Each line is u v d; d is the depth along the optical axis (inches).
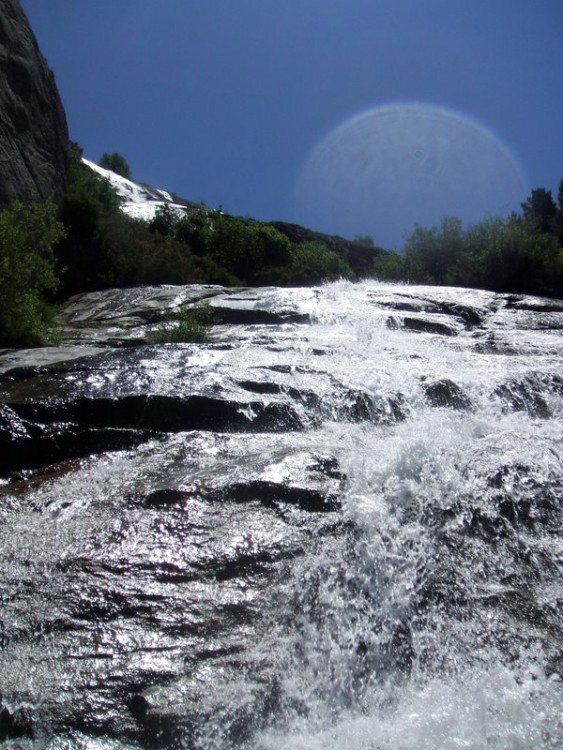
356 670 105.5
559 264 717.9
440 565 128.0
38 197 508.7
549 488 152.8
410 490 148.3
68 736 91.5
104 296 485.7
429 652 108.9
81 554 129.3
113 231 599.8
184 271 621.9
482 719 95.8
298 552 128.8
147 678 101.0
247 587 120.4
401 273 810.2
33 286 348.8
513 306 446.0
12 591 118.9
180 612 114.3
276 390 209.0
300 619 114.0
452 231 821.2
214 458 169.6
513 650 109.2
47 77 585.0
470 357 271.1
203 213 903.7
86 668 102.3
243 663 104.3
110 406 194.1
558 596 123.2
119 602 116.2
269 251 854.5
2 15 524.7
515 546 135.0
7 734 91.4
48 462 181.3
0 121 491.5
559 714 96.5
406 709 98.9
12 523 142.3
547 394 230.1
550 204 1160.2
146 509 144.1
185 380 213.8
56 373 230.5
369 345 290.7
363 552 129.0
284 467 155.3
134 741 91.7
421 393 214.2
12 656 104.5
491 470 155.9
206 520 138.9
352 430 189.8
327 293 451.8
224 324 382.0
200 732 93.2
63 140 615.2
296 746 91.7
